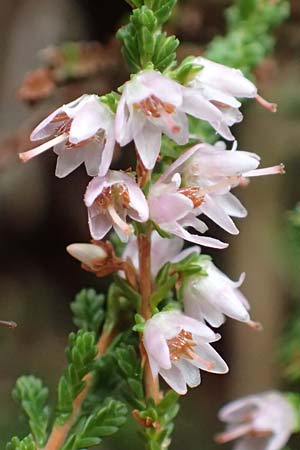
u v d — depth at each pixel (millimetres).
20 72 218
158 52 92
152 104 88
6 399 209
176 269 94
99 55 142
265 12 128
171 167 90
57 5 220
